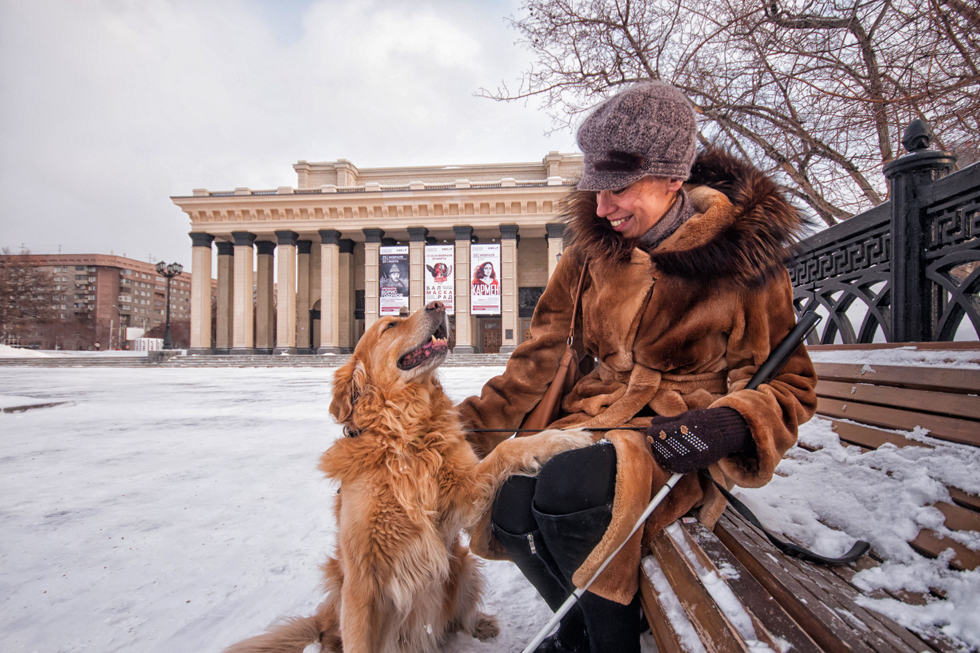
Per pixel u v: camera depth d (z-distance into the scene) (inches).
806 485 75.3
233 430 262.7
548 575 63.2
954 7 148.1
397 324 82.6
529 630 78.4
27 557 102.9
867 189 201.2
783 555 50.9
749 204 61.9
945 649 35.9
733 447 50.7
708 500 59.1
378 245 1605.6
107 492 149.7
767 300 61.9
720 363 66.6
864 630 35.5
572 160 1679.4
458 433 79.7
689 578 43.8
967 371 61.9
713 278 60.4
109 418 310.8
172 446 220.1
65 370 1075.3
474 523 69.7
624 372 71.0
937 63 161.2
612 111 62.2
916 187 97.0
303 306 1740.9
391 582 67.5
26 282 2139.5
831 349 111.7
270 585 90.7
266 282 1744.6
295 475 168.7
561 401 82.8
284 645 68.1
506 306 1551.4
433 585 71.1
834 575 48.9
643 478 52.3
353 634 64.1
